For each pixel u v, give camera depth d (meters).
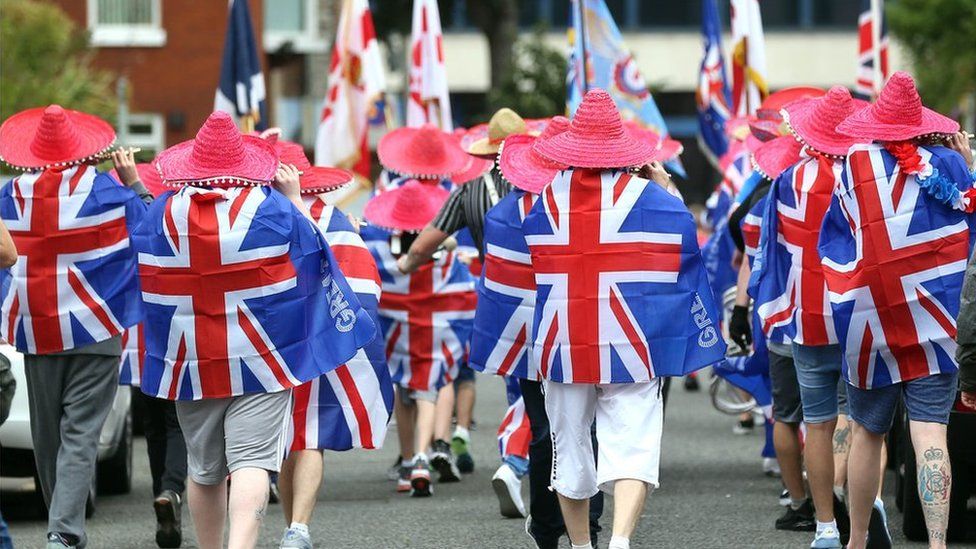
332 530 35.00
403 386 41.19
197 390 25.34
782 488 40.41
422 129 42.75
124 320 30.53
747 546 32.09
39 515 37.62
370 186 59.81
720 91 63.34
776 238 30.44
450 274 41.69
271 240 25.20
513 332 27.66
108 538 34.22
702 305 26.11
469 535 34.00
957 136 27.62
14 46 91.62
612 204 25.81
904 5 124.62
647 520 35.47
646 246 25.81
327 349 25.81
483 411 61.88
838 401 31.64
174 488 33.16
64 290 30.22
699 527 34.50
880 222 26.89
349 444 29.09
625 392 26.08
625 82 51.59
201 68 116.69
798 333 29.88
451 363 41.53
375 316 29.98
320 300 25.92
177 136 116.94
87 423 30.33
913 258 26.84
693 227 25.94
